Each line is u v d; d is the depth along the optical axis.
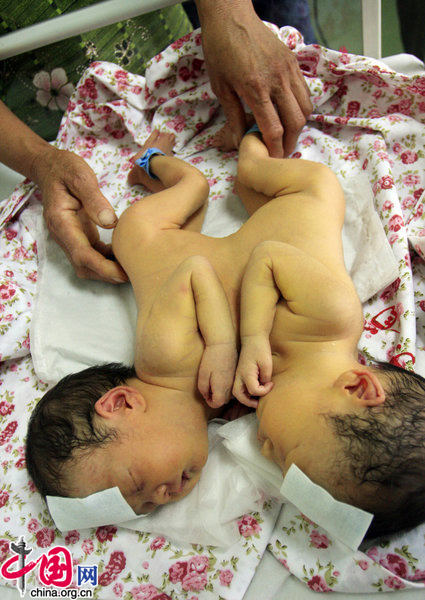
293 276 0.77
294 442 0.70
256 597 0.77
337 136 1.14
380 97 1.12
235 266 0.88
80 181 1.00
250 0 1.01
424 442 0.65
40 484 0.77
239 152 1.05
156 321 0.82
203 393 0.79
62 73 1.34
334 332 0.76
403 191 1.05
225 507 0.80
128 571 0.81
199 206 1.03
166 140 1.21
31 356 1.03
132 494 0.75
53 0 1.23
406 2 1.41
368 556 0.75
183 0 1.03
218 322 0.79
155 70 1.18
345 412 0.68
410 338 0.87
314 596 0.76
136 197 1.19
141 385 0.84
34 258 1.16
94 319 1.03
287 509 0.81
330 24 1.24
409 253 0.97
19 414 0.98
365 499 0.65
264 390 0.75
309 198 0.88
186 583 0.78
